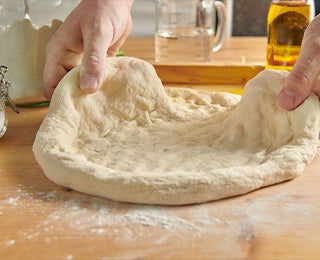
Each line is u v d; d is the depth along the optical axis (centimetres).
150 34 241
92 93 114
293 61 144
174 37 164
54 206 90
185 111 122
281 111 105
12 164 105
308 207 90
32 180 99
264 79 111
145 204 90
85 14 121
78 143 107
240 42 198
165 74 149
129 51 184
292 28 141
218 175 90
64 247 79
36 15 131
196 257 77
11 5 127
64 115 108
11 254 77
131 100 118
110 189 89
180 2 168
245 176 92
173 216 86
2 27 128
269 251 78
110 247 79
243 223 85
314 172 101
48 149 98
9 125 125
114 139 109
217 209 89
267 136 106
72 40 124
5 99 120
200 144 107
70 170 93
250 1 229
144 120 117
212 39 170
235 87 148
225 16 180
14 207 89
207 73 149
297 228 84
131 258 76
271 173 94
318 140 111
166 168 96
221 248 79
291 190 95
